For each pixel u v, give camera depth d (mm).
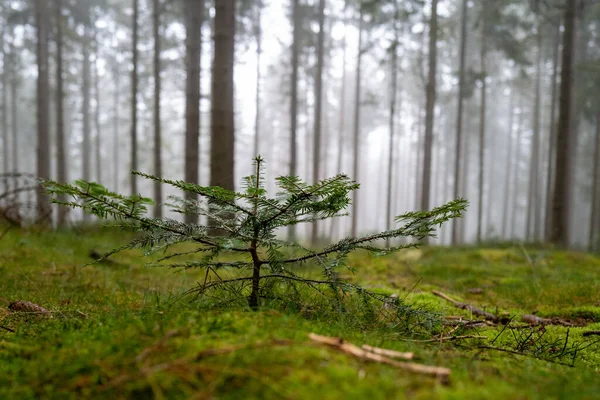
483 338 2367
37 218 7406
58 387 1252
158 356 1330
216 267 2225
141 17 22875
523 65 20234
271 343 1378
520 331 2674
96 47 29531
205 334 1516
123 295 3320
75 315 2381
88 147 31688
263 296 2199
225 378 1188
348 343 1551
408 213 2049
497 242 11172
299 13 20234
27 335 1924
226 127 8875
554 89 21047
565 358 2117
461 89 20047
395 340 1904
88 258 5535
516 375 1533
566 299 4125
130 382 1204
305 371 1196
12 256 4895
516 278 5418
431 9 17859
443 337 2252
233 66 9070
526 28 19766
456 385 1190
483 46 21078
